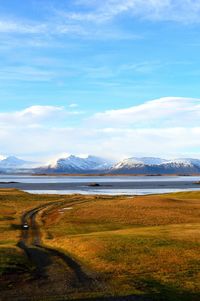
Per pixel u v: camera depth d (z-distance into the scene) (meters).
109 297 31.19
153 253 43.81
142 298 31.08
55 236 65.56
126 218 83.81
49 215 92.94
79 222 80.75
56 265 40.28
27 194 139.00
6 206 108.31
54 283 34.44
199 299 31.17
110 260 41.56
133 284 34.31
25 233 69.19
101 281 35.19
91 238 53.03
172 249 45.31
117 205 103.62
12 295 31.47
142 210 93.69
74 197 133.38
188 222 78.56
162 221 79.56
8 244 55.03
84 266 40.12
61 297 31.09
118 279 35.81
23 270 37.84
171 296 31.61
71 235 60.91
